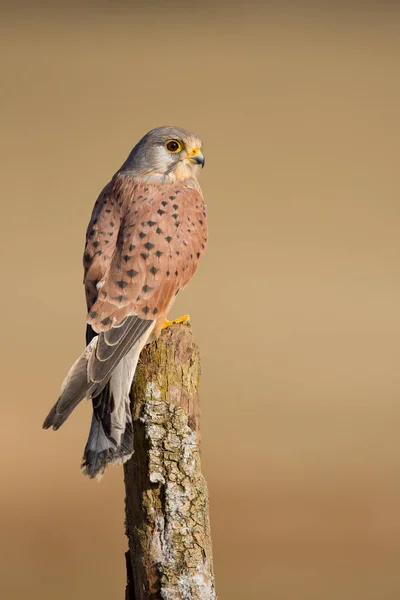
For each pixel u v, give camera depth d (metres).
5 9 48.03
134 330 5.78
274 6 49.59
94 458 5.05
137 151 6.71
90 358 5.43
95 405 5.26
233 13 48.84
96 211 6.52
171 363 5.37
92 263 6.13
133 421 5.23
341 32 45.97
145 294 5.95
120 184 6.61
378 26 46.94
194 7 49.69
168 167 6.66
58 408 5.16
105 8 49.16
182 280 6.23
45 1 49.31
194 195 6.65
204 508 5.03
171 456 5.05
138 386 5.36
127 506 5.16
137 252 6.09
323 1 49.56
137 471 5.10
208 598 4.94
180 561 4.96
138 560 5.05
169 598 4.93
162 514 5.02
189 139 6.71
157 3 49.81
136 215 6.31
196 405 5.37
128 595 5.20
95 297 6.00
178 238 6.25
